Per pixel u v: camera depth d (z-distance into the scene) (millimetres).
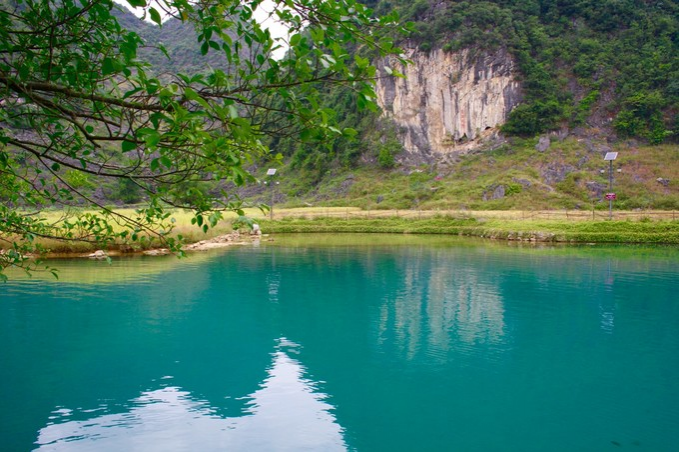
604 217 34156
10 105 2775
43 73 2850
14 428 6086
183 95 2400
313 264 19562
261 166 73125
